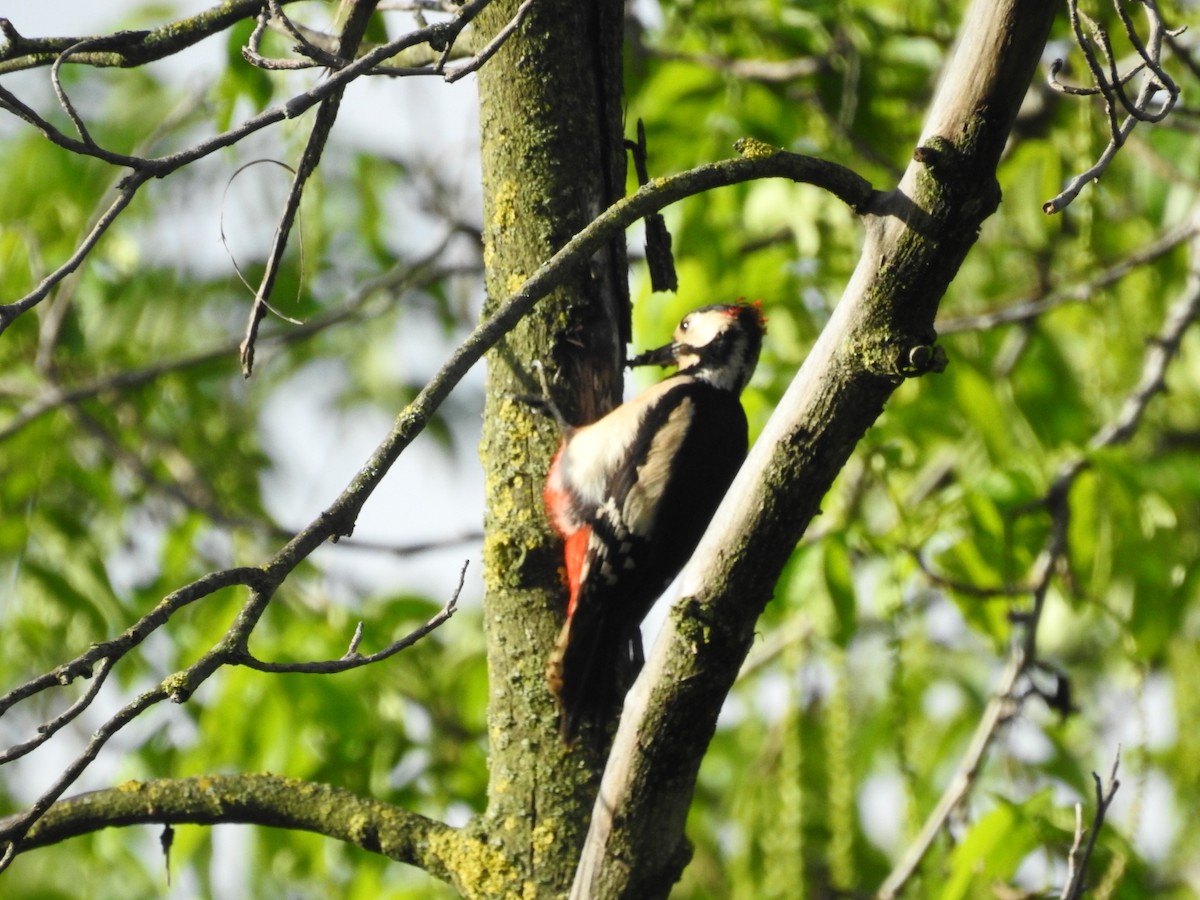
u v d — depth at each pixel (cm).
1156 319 1266
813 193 1155
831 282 1155
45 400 1344
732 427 935
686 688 611
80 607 1266
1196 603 1245
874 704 1398
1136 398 1145
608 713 710
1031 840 863
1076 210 1188
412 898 1099
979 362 1188
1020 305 1266
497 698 709
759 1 1236
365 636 1133
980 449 1176
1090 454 1024
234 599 1189
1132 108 579
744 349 991
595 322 728
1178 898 1307
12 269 1372
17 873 1282
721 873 1432
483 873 679
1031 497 1027
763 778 1266
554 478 725
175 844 1066
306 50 598
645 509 834
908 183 584
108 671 508
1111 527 1018
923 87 1262
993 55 567
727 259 1151
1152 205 1290
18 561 1262
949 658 1493
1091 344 1280
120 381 1377
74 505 1369
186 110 1296
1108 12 1079
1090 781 1233
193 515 1319
